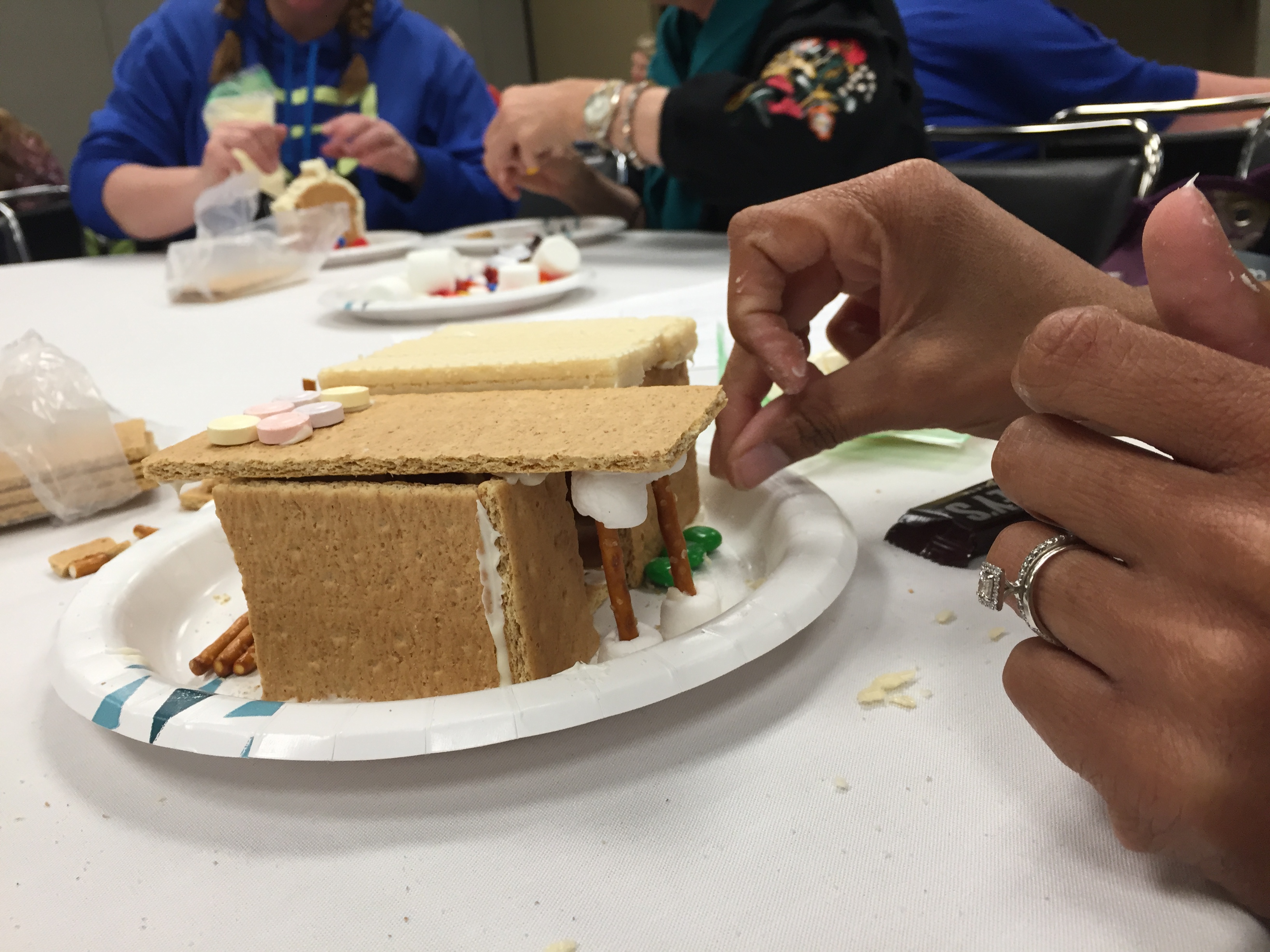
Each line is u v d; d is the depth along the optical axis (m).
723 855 0.43
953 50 2.46
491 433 0.58
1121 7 3.69
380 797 0.48
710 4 2.18
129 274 2.28
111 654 0.56
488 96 3.30
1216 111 1.92
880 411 0.64
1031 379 0.40
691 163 1.89
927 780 0.46
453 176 2.90
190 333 1.62
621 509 0.57
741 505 0.80
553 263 1.70
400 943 0.39
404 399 0.68
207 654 0.64
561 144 2.13
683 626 0.64
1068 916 0.38
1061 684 0.41
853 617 0.63
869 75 1.76
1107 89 2.53
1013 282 0.59
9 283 2.22
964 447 0.91
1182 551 0.36
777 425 0.65
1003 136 1.83
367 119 2.73
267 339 1.54
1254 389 0.35
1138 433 0.38
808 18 1.86
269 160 2.44
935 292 0.61
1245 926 0.36
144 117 2.81
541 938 0.39
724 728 0.52
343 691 0.62
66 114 5.02
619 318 0.88
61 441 0.86
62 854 0.46
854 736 0.50
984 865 0.41
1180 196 0.38
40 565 0.79
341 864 0.44
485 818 0.46
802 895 0.40
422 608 0.58
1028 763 0.47
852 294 0.72
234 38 2.82
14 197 3.43
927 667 0.56
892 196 0.60
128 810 0.49
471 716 0.47
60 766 0.53
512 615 0.57
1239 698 0.34
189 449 0.60
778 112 1.75
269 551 0.59
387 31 3.06
